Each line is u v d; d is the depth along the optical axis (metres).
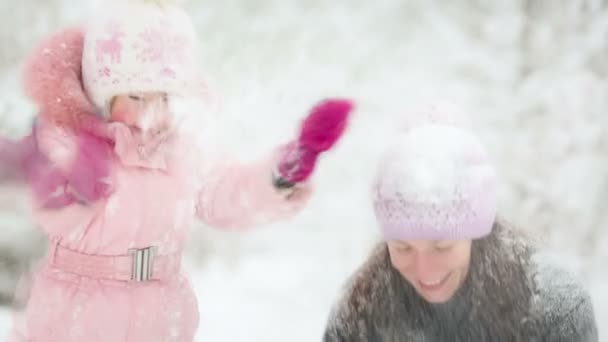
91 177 2.28
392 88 7.64
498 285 2.18
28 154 2.27
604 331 4.10
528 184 6.67
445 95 7.30
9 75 7.00
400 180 2.06
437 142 2.09
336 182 7.28
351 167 7.27
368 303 2.30
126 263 2.36
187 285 2.50
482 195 2.09
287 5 7.97
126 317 2.33
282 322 5.30
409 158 2.08
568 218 6.52
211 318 5.26
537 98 7.00
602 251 6.45
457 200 2.04
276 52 7.88
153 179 2.41
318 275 6.49
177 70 2.43
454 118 2.21
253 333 5.00
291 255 7.04
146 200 2.38
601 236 6.51
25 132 2.34
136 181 2.38
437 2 7.90
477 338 2.21
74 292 2.33
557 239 6.46
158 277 2.41
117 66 2.38
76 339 2.30
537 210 6.55
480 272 2.19
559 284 2.17
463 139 2.13
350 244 7.10
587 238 6.49
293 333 5.07
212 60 7.81
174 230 2.43
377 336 2.29
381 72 7.77
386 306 2.29
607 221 6.58
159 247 2.40
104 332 2.31
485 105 7.21
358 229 7.17
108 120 2.42
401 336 2.28
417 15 7.93
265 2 7.96
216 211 2.49
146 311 2.36
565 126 6.87
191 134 2.50
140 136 2.41
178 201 2.44
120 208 2.34
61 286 2.34
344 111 2.23
